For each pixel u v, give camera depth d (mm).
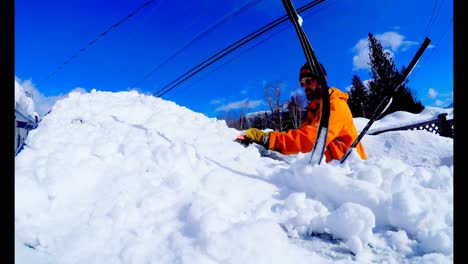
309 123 2326
